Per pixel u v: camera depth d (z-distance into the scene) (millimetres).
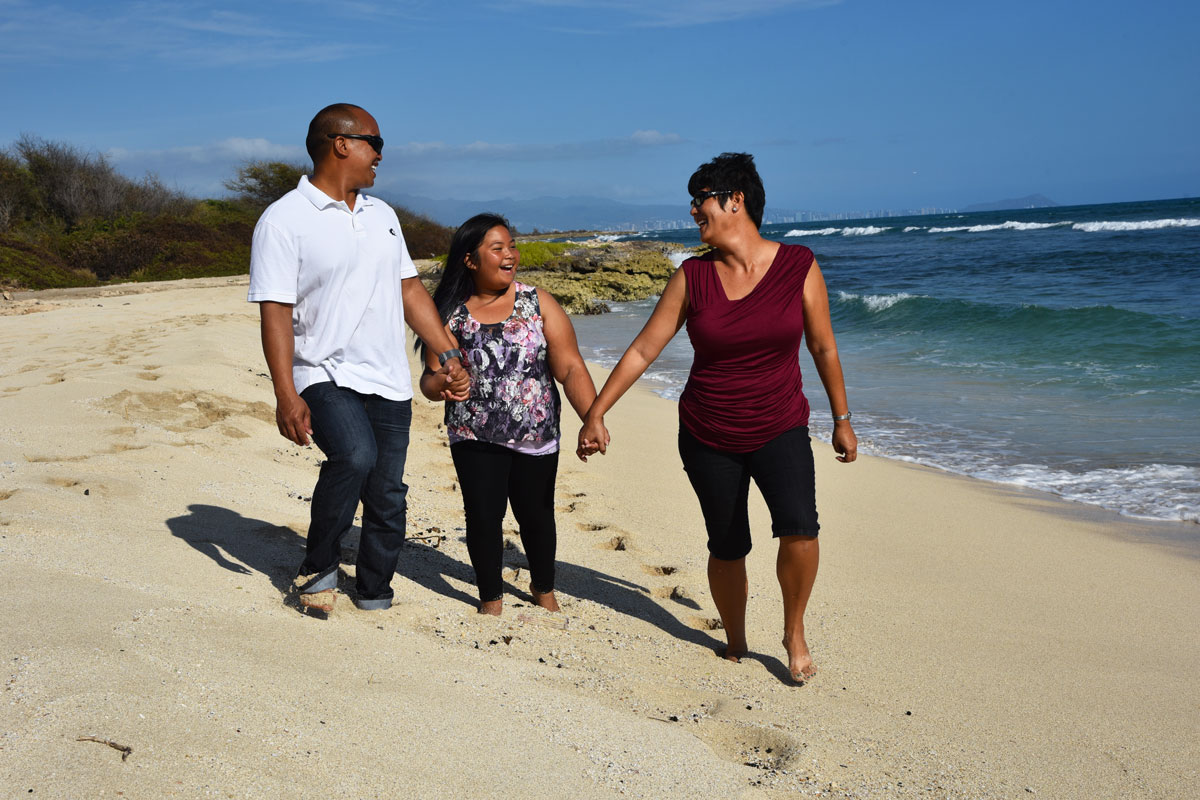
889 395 10320
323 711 2344
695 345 3137
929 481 6605
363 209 3148
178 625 2721
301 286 3010
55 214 35219
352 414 3064
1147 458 7094
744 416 3123
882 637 3723
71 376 7355
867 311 18812
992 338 14500
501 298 3514
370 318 3121
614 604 3955
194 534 3789
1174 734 2912
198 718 2178
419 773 2133
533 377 3508
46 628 2516
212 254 32750
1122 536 5281
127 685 2250
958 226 85125
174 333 10812
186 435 5727
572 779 2229
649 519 5320
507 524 4957
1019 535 5297
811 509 3137
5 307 16516
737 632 3438
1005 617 3990
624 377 3244
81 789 1829
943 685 3262
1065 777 2619
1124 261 29453
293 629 2900
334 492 3035
